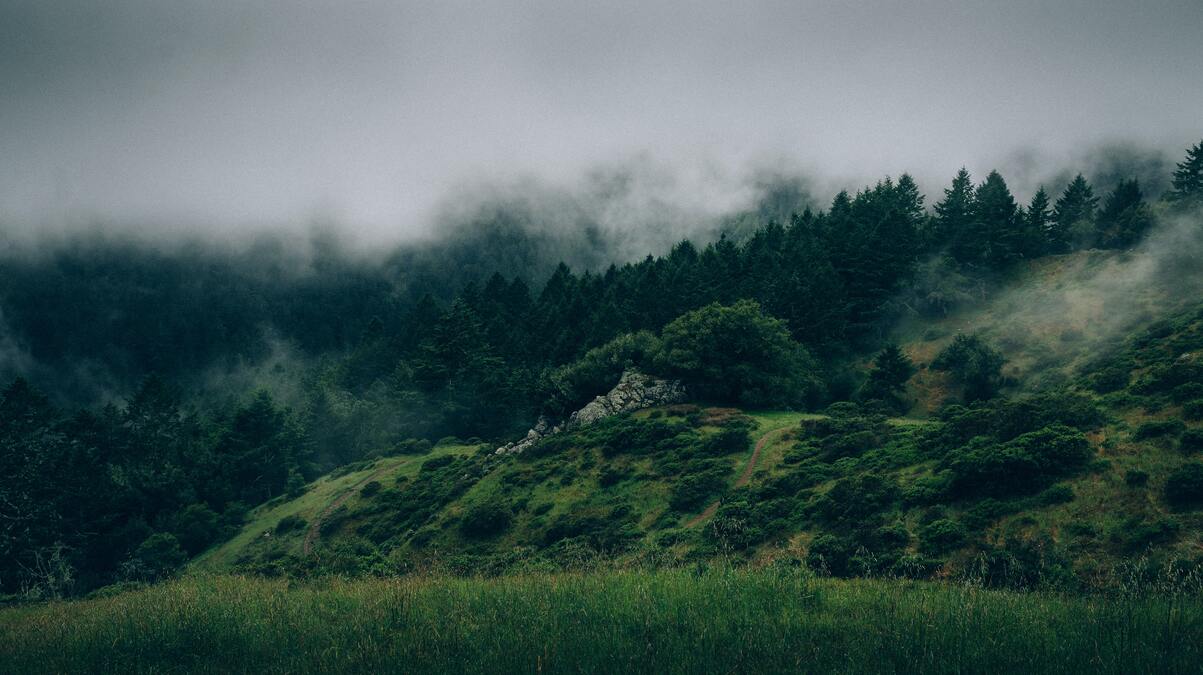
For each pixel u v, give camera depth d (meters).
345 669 8.98
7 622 15.93
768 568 15.97
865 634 9.43
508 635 9.89
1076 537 25.86
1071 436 31.45
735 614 10.84
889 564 27.45
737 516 38.62
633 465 55.06
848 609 11.61
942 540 28.25
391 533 59.41
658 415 65.50
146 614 13.16
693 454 53.78
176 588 18.19
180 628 11.52
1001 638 8.90
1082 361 65.19
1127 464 28.94
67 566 66.38
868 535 30.41
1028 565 24.09
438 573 18.50
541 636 9.77
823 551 29.62
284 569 33.41
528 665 8.35
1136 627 9.09
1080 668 7.55
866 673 7.73
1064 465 30.36
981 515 29.16
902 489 34.47
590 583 14.16
